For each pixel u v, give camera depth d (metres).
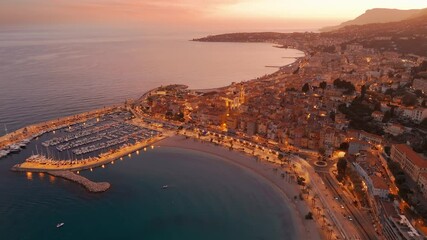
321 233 166.75
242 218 181.00
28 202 196.50
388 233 157.12
